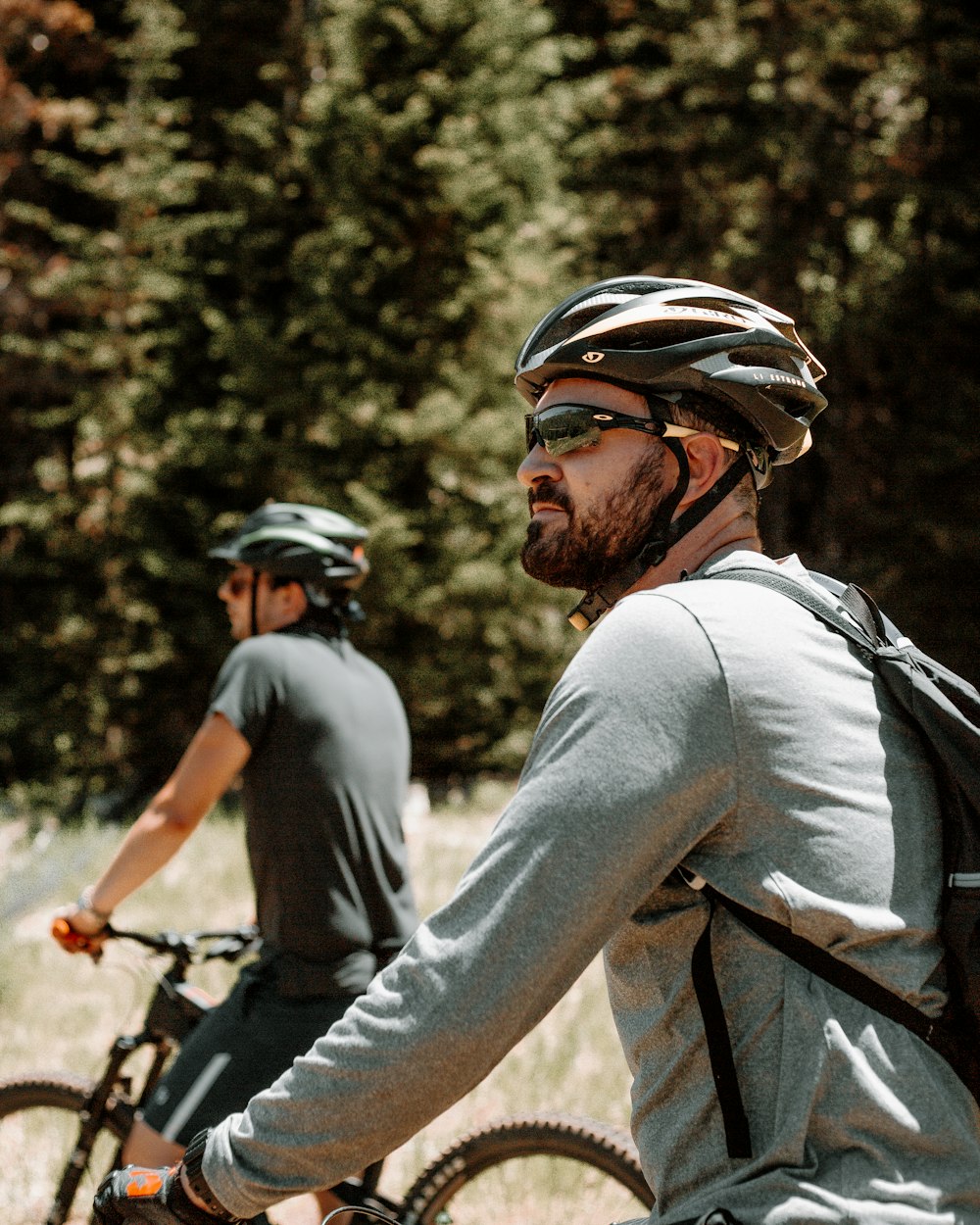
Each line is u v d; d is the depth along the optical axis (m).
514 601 11.55
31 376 12.95
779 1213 1.09
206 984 5.20
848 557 14.21
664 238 16.20
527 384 1.52
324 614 2.75
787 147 13.69
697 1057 1.17
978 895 1.17
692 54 14.12
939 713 1.21
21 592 12.31
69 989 5.55
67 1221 2.80
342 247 11.65
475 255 11.63
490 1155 2.50
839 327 13.69
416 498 11.84
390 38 11.65
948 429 13.49
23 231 13.68
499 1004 1.13
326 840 2.47
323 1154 1.19
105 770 11.92
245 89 14.82
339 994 2.45
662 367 1.33
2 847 9.10
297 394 11.54
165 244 12.60
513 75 12.34
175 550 12.21
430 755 11.68
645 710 1.15
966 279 14.12
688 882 1.18
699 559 1.37
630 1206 2.45
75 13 12.84
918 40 13.77
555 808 1.15
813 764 1.17
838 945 1.14
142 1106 2.76
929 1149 1.11
